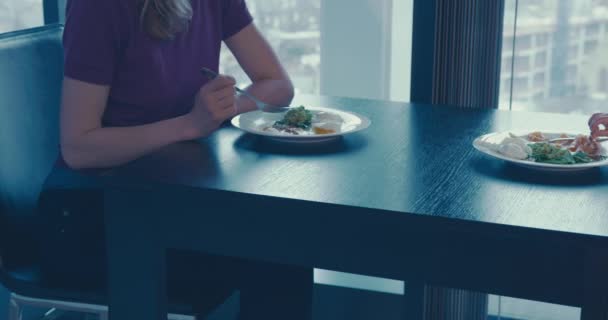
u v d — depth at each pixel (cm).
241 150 160
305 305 188
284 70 203
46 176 192
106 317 175
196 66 184
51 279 176
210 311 169
